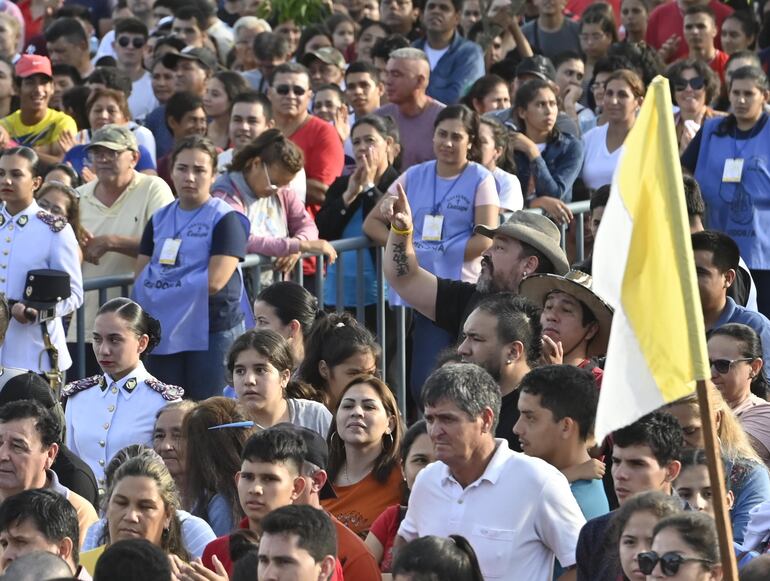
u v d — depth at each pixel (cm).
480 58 4050
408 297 2588
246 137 3338
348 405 2161
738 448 2014
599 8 4203
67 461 2250
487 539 1819
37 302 2738
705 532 1511
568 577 1811
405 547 1562
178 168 2864
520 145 3259
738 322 2431
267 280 2980
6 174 2788
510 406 2119
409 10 4506
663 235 1484
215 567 1820
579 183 3425
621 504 1762
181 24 4394
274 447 1892
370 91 3803
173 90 3859
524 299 2164
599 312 2242
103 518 2064
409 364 3008
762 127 3234
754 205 3222
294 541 1612
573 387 1906
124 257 3067
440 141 2966
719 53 4241
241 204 2997
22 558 1583
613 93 3397
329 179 3394
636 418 1484
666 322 1478
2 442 2116
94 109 3591
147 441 2477
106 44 4728
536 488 1820
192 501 2147
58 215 2834
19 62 3678
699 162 3281
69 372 2912
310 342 2417
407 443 2075
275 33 4116
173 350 2830
